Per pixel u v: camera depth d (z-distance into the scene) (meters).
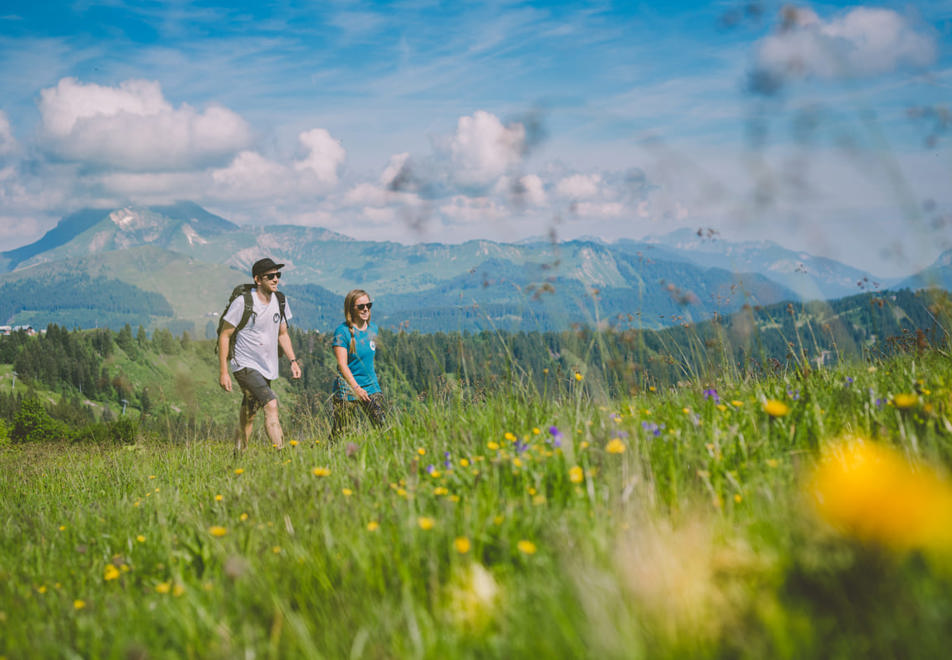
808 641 1.45
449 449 4.02
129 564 3.46
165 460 8.30
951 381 3.61
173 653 2.18
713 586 1.74
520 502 2.88
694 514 2.43
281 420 7.83
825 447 2.90
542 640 1.73
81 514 4.99
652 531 2.18
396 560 2.52
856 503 1.52
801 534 1.84
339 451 5.23
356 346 7.46
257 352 8.41
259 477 4.97
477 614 2.01
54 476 9.23
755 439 3.27
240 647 2.14
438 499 3.14
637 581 1.79
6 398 180.75
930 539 1.42
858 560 1.54
